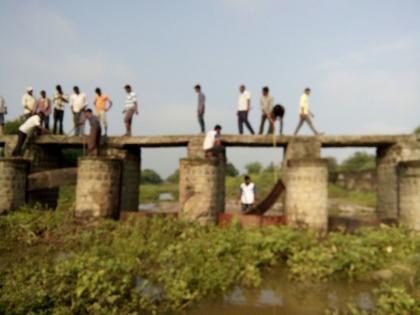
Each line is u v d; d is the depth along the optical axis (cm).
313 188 1031
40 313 488
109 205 1100
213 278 643
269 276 735
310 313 562
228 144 1277
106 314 510
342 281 708
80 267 609
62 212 1160
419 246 853
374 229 995
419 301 545
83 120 1389
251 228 987
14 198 1164
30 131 1259
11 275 616
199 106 1320
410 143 1198
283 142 1242
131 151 1369
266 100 1290
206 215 1076
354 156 4175
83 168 1095
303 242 862
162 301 585
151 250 837
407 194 1022
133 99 1344
